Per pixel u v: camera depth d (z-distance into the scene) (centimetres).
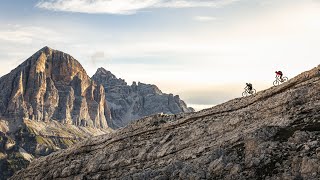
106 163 7038
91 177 7038
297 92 5075
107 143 7475
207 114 6281
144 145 6731
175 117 6875
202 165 4991
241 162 4597
